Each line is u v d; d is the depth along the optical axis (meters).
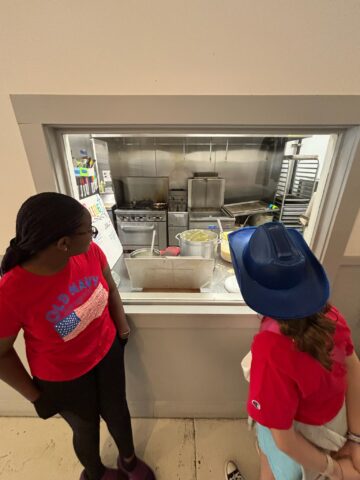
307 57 0.72
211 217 2.97
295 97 0.74
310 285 0.62
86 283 0.75
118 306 0.96
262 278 0.61
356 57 0.71
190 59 0.72
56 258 0.61
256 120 0.77
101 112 0.76
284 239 0.62
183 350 1.15
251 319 1.05
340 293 1.08
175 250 1.39
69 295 0.69
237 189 3.54
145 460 1.17
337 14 0.67
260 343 0.63
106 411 0.93
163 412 1.34
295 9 0.67
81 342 0.76
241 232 0.80
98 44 0.70
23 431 1.30
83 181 1.12
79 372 0.77
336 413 0.69
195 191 3.19
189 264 1.09
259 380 0.62
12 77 0.73
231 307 1.07
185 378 1.24
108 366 0.88
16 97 0.74
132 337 1.12
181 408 1.33
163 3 0.66
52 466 1.16
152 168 3.38
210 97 0.75
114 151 3.20
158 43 0.70
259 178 3.46
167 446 1.23
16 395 1.30
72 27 0.68
